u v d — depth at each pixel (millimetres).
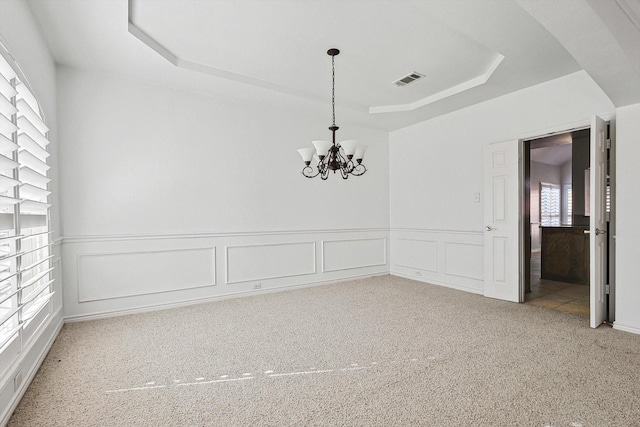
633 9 2113
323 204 5035
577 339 2764
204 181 4043
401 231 5586
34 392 1996
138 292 3633
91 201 3393
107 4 2295
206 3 2410
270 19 2613
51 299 2697
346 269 5285
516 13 2338
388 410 1793
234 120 4262
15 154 1859
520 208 3936
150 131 3709
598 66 2346
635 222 2902
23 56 2156
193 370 2281
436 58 3271
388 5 2438
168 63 3201
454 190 4707
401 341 2760
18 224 1889
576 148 5789
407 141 5453
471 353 2508
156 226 3740
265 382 2111
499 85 3730
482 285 4367
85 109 3361
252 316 3473
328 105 4461
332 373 2223
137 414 1777
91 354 2541
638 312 2887
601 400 1863
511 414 1743
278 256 4613
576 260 4945
